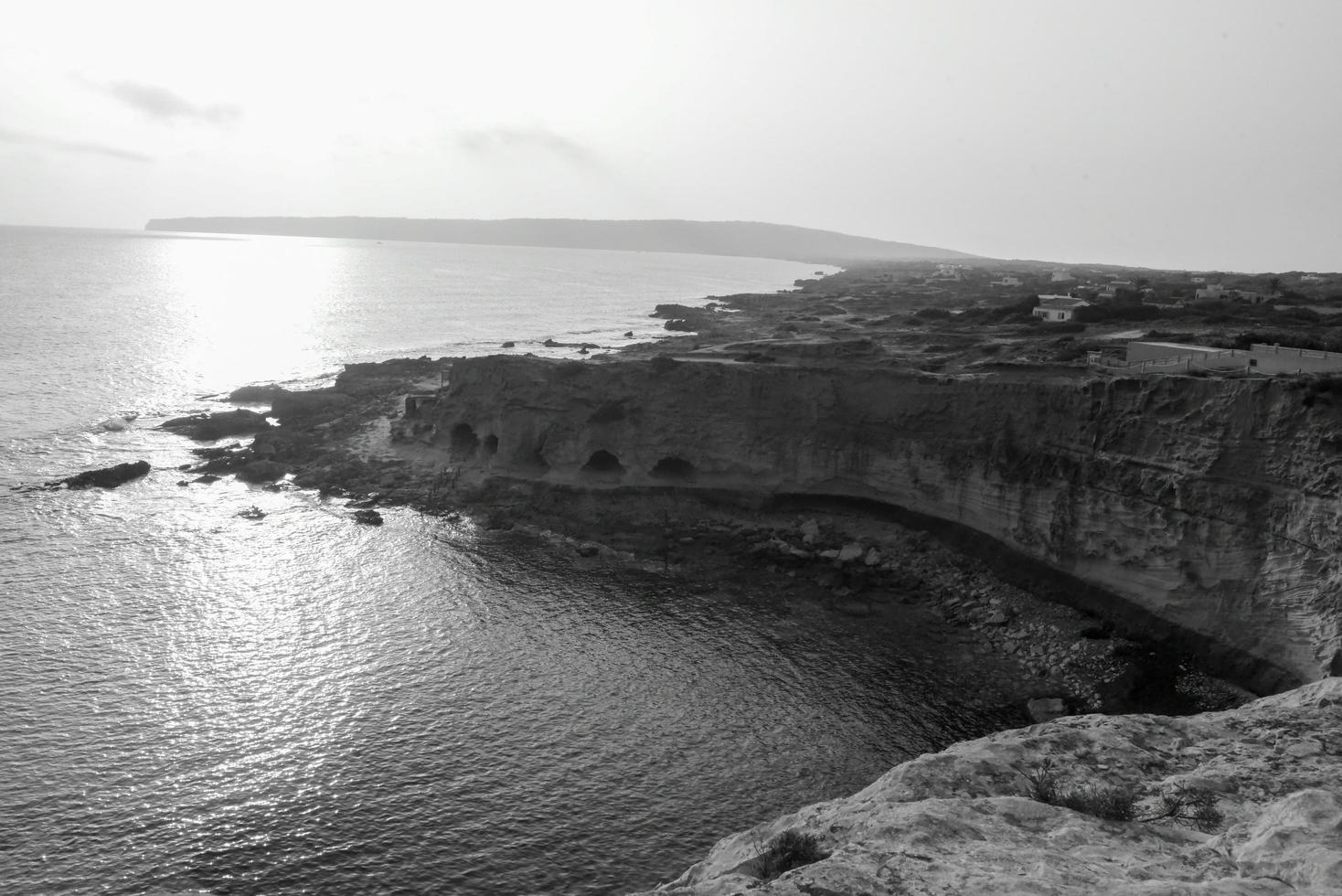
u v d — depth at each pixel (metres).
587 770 35.03
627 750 36.28
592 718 38.34
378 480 67.12
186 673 40.44
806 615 48.16
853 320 127.50
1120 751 20.45
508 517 60.97
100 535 55.59
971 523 54.44
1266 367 52.25
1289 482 40.59
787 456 60.81
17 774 33.16
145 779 33.41
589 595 50.06
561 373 64.88
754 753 36.22
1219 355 55.91
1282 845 15.08
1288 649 39.56
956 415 55.75
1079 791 18.78
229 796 32.78
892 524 58.12
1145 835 16.81
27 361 103.38
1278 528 40.62
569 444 63.94
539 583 51.44
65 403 86.62
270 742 35.91
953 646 45.00
